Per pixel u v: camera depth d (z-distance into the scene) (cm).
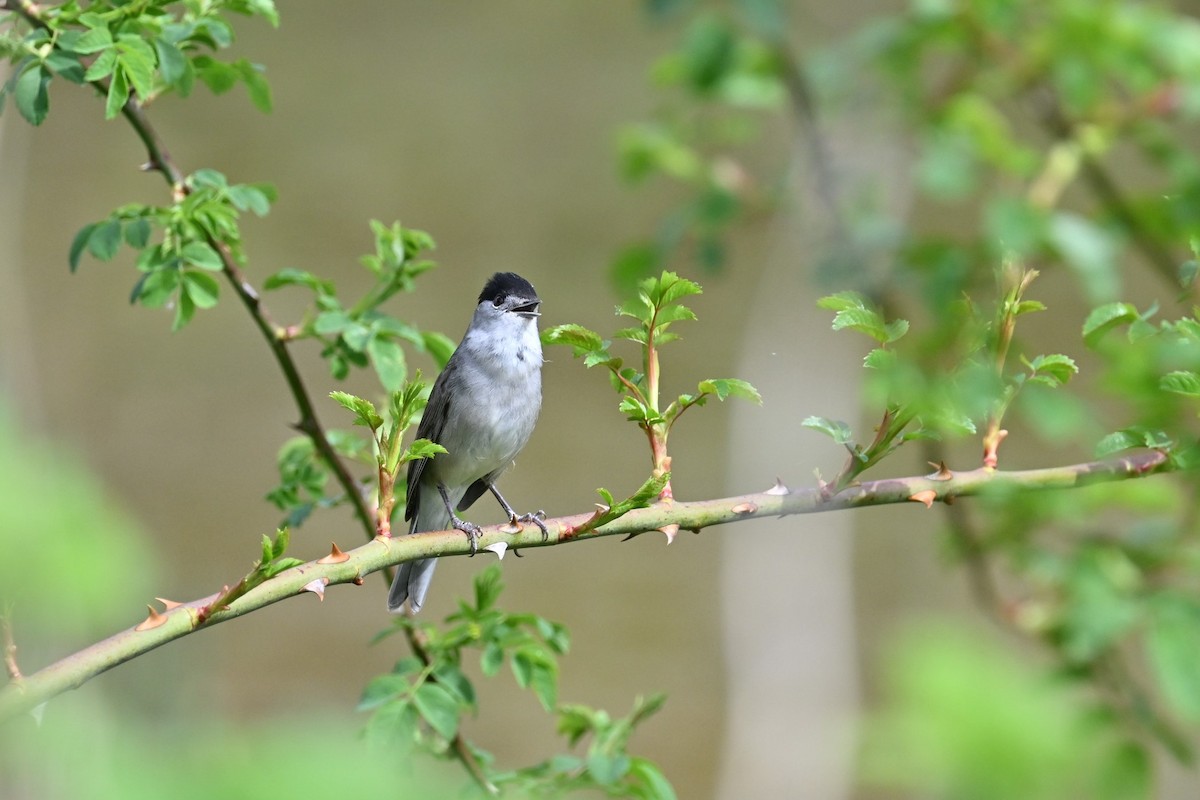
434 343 793
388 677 611
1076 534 766
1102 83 938
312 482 792
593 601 2602
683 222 956
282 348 729
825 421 554
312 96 3634
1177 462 595
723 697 2372
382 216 3388
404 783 189
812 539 2528
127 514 210
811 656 2391
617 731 685
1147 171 2148
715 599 2595
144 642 445
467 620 679
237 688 2255
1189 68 884
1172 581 743
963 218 2838
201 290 686
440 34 3841
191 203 683
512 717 2338
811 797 2169
